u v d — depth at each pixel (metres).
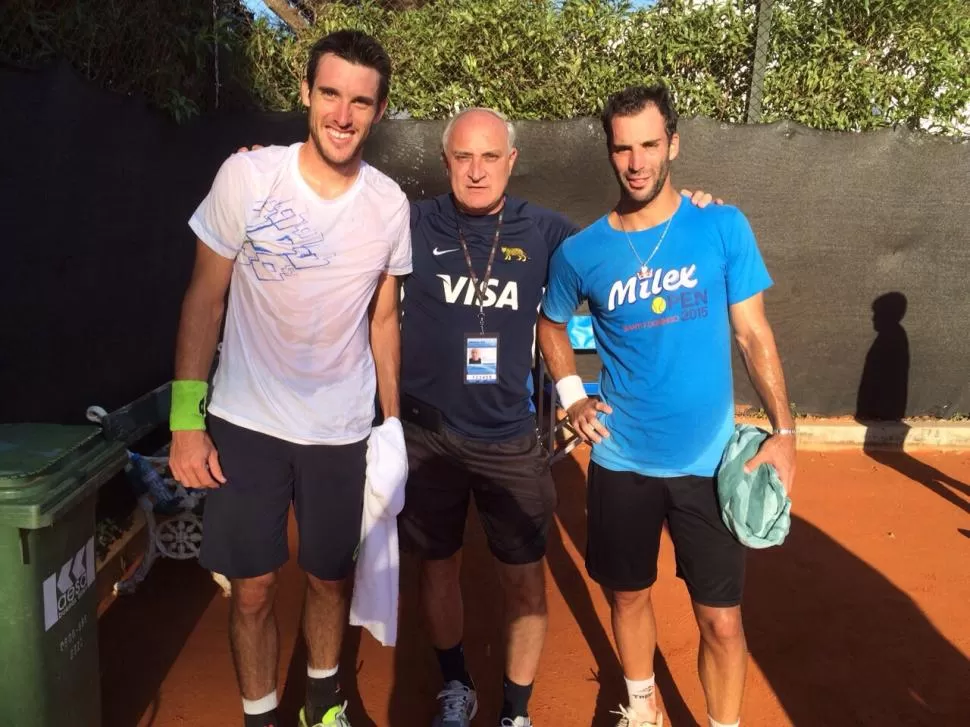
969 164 5.82
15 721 2.07
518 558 2.69
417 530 2.76
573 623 3.57
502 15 6.19
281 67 6.27
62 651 2.17
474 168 2.53
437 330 2.66
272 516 2.40
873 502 5.00
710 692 2.46
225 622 3.48
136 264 4.26
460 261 2.65
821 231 5.88
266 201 2.21
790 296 5.96
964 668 3.29
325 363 2.35
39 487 2.01
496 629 3.52
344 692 3.06
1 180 3.18
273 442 2.36
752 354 2.34
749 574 4.04
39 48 3.92
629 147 2.26
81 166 3.71
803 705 3.04
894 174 5.81
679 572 2.48
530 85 6.40
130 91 4.50
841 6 6.44
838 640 3.47
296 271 2.25
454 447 2.66
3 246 3.20
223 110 5.17
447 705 2.81
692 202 2.39
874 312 6.02
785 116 6.50
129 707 2.91
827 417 6.18
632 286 2.36
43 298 3.46
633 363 2.39
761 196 5.83
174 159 4.64
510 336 2.67
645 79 6.39
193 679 3.08
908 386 6.14
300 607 3.64
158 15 4.68
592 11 6.29
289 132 5.24
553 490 2.78
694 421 2.35
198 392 2.30
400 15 6.42
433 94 6.41
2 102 3.18
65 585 2.17
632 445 2.41
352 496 2.49
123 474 4.11
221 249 2.26
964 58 6.50
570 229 2.80
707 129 5.75
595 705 3.01
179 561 4.02
